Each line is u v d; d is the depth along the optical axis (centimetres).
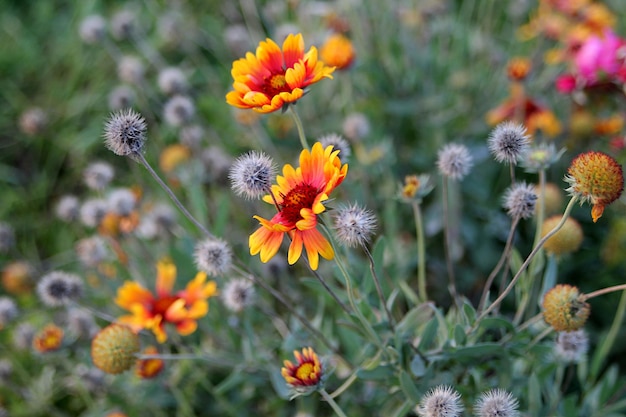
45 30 136
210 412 84
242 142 104
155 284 85
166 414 84
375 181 96
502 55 103
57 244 106
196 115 106
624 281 85
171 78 97
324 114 107
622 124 88
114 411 84
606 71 83
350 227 60
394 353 68
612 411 75
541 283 84
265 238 62
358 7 105
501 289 71
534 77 102
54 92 125
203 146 106
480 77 103
